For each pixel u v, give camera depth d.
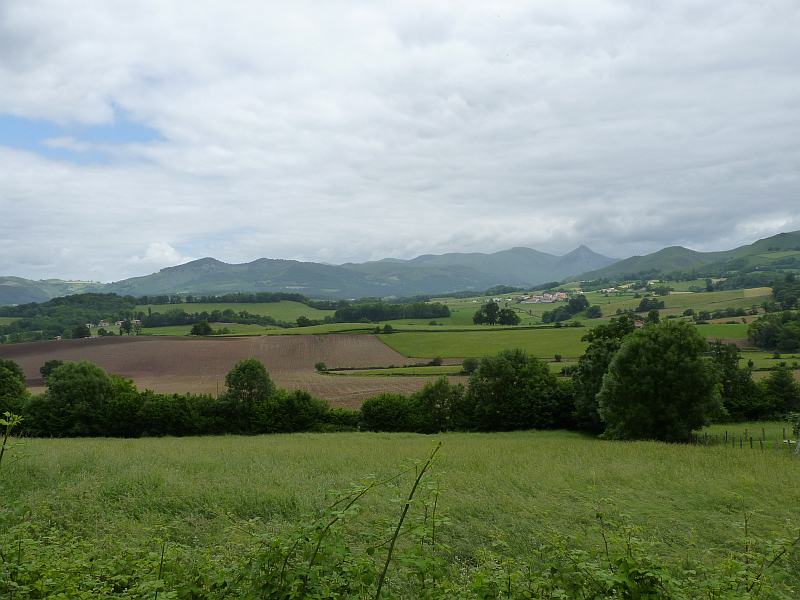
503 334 114.94
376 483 5.40
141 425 55.47
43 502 13.52
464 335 114.62
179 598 5.43
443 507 13.74
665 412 42.00
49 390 56.16
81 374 56.66
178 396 58.19
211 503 14.66
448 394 58.78
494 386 57.69
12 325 137.75
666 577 5.00
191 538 11.92
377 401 58.66
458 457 25.05
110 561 7.19
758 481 18.58
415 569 5.28
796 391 57.81
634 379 43.09
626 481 19.05
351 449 30.03
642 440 40.97
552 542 6.14
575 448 30.61
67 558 7.00
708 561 9.63
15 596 5.67
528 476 19.55
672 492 17.25
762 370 71.69
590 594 5.31
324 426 57.78
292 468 21.17
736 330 102.19
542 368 60.00
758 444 38.28
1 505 9.34
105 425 55.00
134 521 12.85
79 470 18.70
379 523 6.05
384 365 93.50
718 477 20.06
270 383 59.44
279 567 5.15
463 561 10.47
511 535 12.02
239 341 108.38
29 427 54.19
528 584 5.71
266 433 56.91
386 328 120.81
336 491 5.44
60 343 102.31
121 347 100.12
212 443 36.56
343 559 5.09
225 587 5.38
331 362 96.00
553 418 57.47
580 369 54.88
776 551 5.80
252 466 21.20
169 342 104.62
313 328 127.75
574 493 16.67
